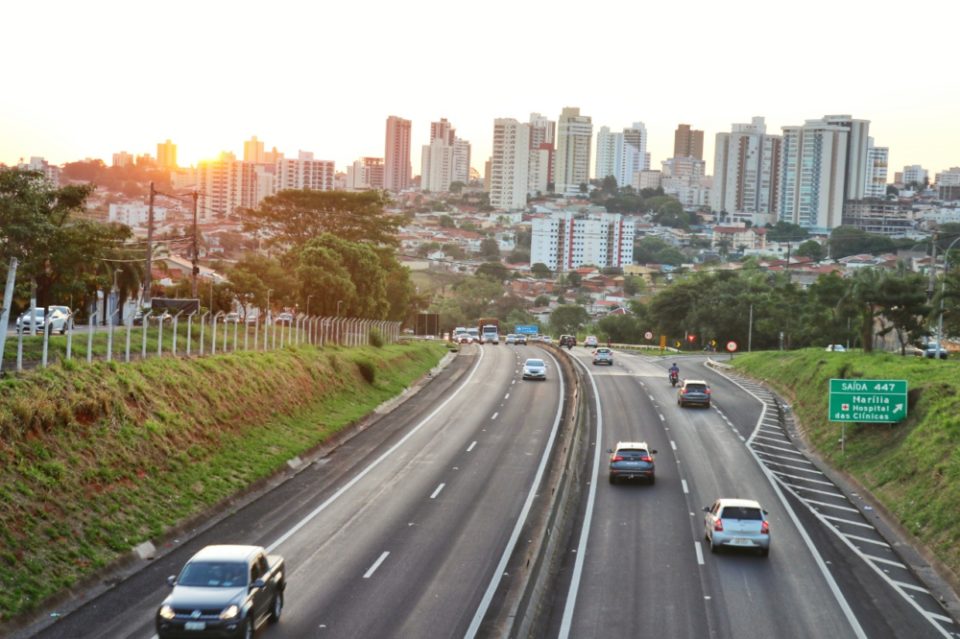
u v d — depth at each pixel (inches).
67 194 1979.6
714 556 1346.0
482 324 6407.5
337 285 3848.4
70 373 1588.3
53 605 1083.3
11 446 1315.2
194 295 2817.4
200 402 1900.8
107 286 2583.7
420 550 1332.4
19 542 1158.3
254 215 5246.1
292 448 1979.6
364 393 2824.8
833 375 2748.5
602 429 2429.9
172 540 1366.9
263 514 1524.4
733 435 2375.7
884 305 3041.3
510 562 1284.4
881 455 1946.4
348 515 1524.4
